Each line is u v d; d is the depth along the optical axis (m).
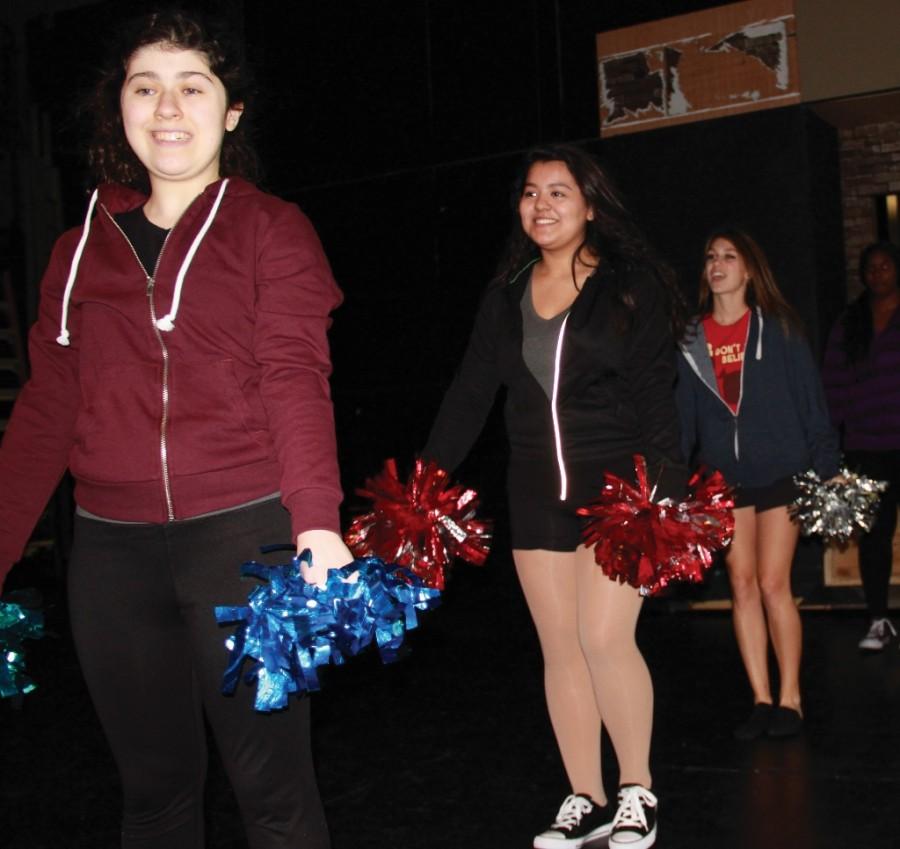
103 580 2.23
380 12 9.12
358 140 9.25
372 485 3.30
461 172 8.90
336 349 9.37
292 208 2.30
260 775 2.23
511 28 8.60
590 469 3.37
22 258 10.47
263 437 2.22
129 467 2.19
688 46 7.90
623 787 3.43
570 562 3.46
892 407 6.10
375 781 4.29
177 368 2.20
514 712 5.20
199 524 2.20
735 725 4.82
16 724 5.40
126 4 9.98
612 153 8.18
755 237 7.74
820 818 3.69
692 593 7.54
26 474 2.38
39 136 10.46
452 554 3.36
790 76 7.63
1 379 10.34
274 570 1.97
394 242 9.16
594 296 3.36
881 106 7.72
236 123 2.47
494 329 3.55
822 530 4.60
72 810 4.16
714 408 4.68
